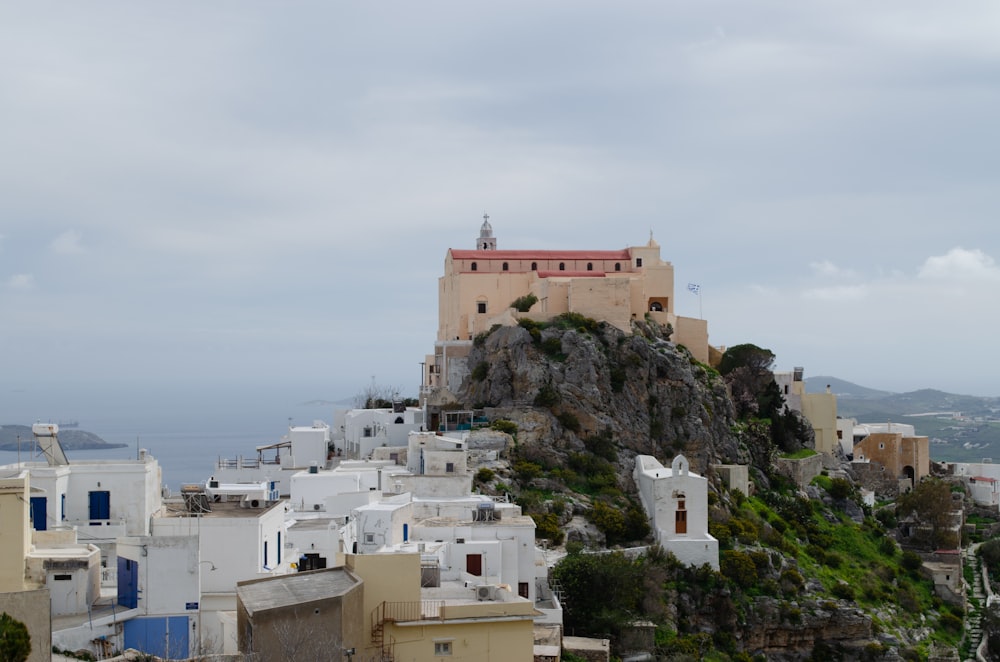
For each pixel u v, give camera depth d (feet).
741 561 392.27
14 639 141.38
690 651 332.19
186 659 166.81
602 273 560.20
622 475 444.14
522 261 563.89
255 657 155.84
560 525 388.78
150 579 187.21
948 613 450.30
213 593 205.26
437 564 227.61
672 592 365.40
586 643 286.25
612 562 327.88
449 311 572.51
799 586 404.16
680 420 479.00
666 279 549.95
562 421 457.27
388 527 277.03
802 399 599.57
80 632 179.63
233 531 214.07
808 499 502.38
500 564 273.33
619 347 485.56
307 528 268.00
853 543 479.82
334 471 375.66
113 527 240.32
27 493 185.37
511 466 423.23
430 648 175.73
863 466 606.14
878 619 413.80
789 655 389.19
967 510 595.88
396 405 510.17
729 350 570.87
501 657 177.99
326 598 164.25
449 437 435.94
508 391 470.39
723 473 471.21
